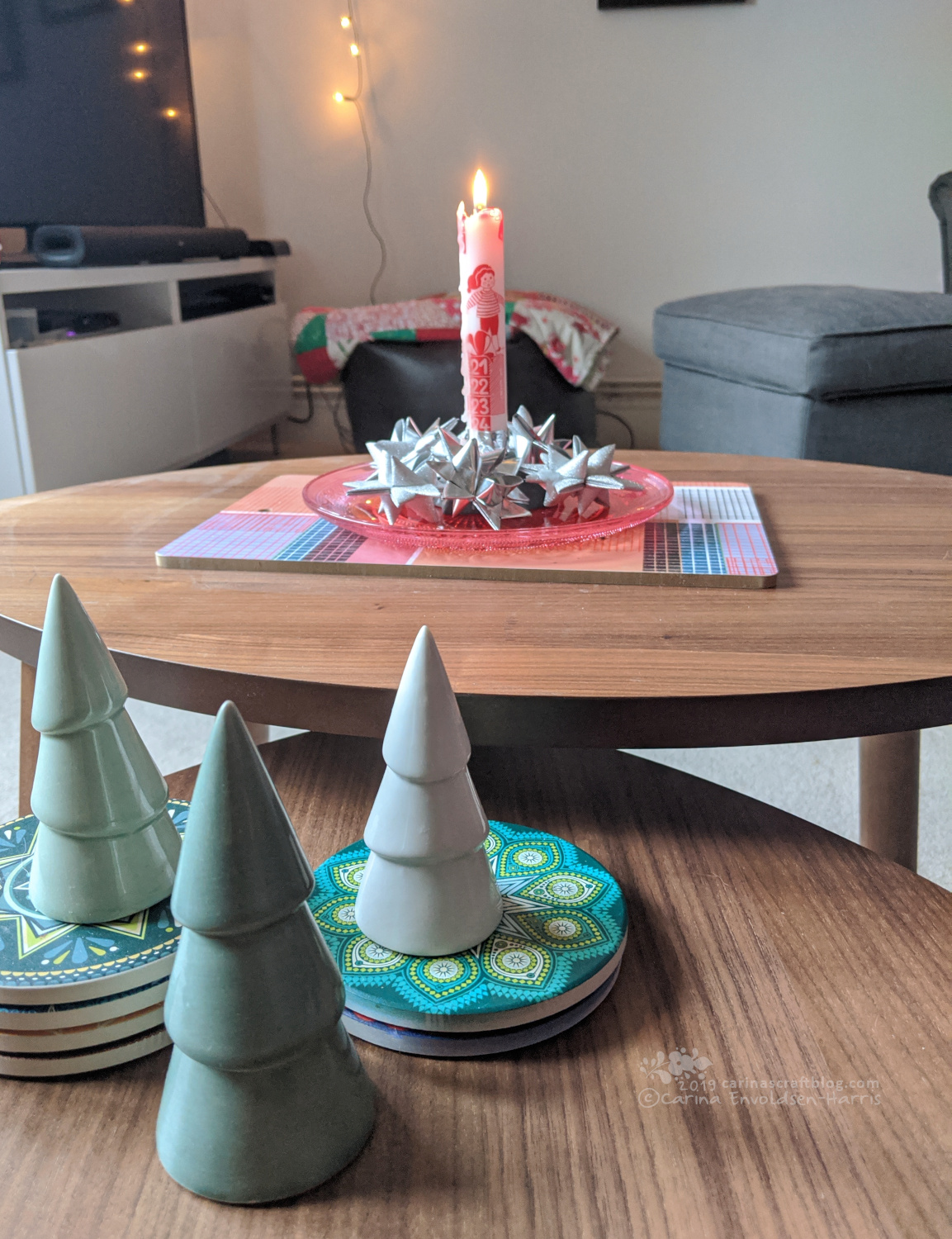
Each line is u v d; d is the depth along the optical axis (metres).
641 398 3.38
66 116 2.34
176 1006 0.35
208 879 0.34
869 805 0.90
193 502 0.98
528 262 3.28
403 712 0.43
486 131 3.17
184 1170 0.35
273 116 3.21
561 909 0.48
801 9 2.99
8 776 1.31
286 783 0.66
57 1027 0.40
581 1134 0.38
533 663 0.56
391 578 0.74
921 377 2.03
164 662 0.57
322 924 0.46
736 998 0.45
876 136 3.09
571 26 3.06
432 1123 0.38
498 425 0.87
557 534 0.77
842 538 0.83
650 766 0.67
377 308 2.78
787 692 0.52
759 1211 0.34
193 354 2.46
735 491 0.98
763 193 3.16
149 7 2.65
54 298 2.37
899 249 3.18
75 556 0.79
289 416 3.45
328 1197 0.35
